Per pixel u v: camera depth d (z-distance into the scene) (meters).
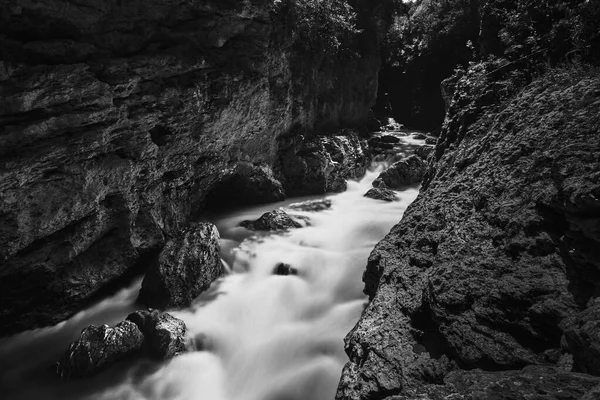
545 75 7.73
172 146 10.96
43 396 7.35
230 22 11.38
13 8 7.39
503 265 5.47
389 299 7.09
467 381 4.01
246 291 10.04
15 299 8.91
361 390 5.71
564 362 4.03
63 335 9.03
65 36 8.41
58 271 9.29
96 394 7.40
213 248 10.55
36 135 7.77
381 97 30.98
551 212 5.14
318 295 10.03
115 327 8.04
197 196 13.25
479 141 8.11
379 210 14.75
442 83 13.60
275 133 15.66
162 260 9.84
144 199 10.73
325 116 19.38
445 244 6.65
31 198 8.11
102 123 8.87
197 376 7.93
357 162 19.52
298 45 15.99
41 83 7.61
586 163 4.79
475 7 23.61
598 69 6.70
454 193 7.67
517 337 4.80
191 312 9.36
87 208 9.20
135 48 9.63
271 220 13.21
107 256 10.23
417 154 19.77
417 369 5.51
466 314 5.38
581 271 4.51
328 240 12.34
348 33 20.02
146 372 7.82
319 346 8.38
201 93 11.04
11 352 8.54
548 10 8.77
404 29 29.75
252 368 8.19
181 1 9.94
